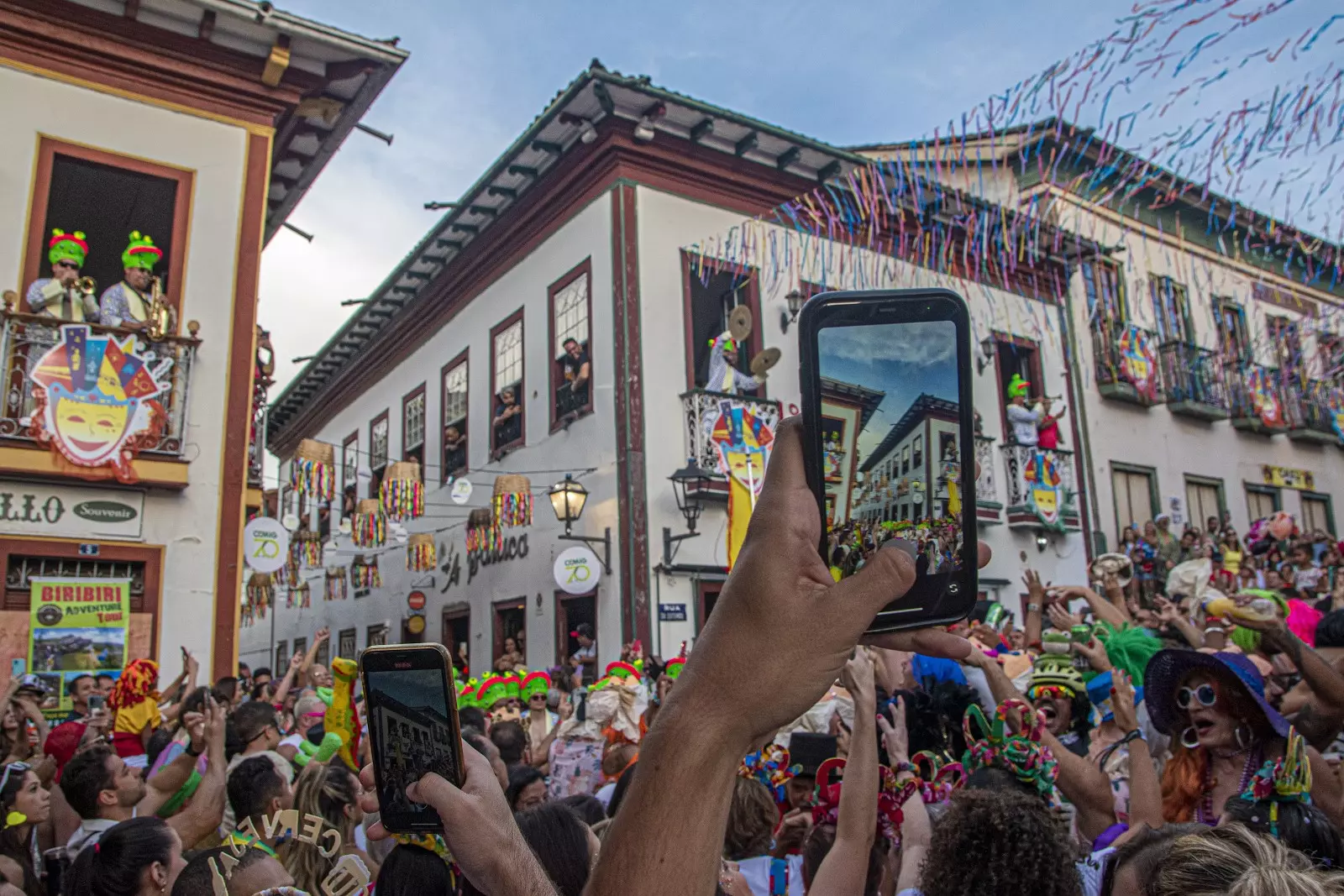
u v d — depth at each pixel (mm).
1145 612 6219
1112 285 16422
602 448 12539
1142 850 1975
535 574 13859
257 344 10359
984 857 2053
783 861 2973
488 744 3271
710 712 789
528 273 14664
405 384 18828
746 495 12055
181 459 9125
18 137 8836
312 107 10477
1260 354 16391
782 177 13625
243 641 28281
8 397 8516
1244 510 18516
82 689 7598
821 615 783
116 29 9242
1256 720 2904
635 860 769
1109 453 16703
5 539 8383
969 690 3561
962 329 972
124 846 2625
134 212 10922
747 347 13141
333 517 21766
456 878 1737
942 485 969
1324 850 2174
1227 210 14117
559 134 13156
